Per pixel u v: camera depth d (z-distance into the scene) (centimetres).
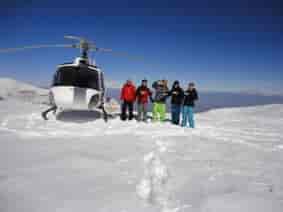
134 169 315
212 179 285
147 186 262
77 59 806
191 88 786
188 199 229
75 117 845
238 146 502
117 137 536
